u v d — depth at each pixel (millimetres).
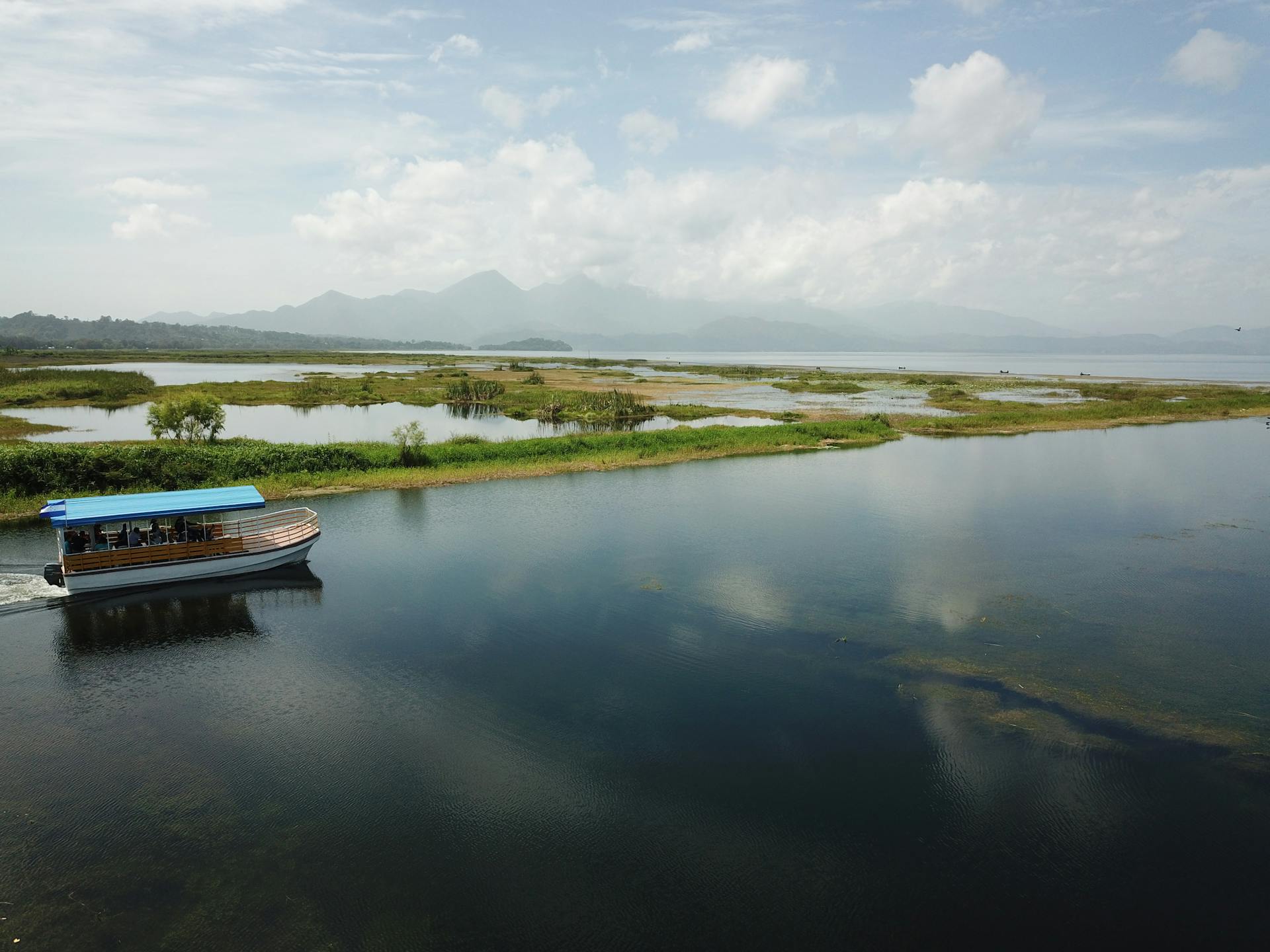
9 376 108938
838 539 33969
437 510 39062
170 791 15797
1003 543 33375
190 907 12648
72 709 19156
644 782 16000
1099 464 54469
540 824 14781
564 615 25000
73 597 26641
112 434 63562
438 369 188125
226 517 36844
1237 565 30203
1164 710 18641
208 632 23797
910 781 15969
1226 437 69688
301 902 12773
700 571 29500
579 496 42750
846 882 13219
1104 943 11914
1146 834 14352
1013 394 121188
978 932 12133
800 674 20719
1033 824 14656
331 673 21031
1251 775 16000
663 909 12641
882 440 66250
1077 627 23766
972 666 21141
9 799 15453
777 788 15766
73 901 12750
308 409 92500
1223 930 12180
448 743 17531
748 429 65375
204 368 193500
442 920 12398
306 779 16203
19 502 37188
